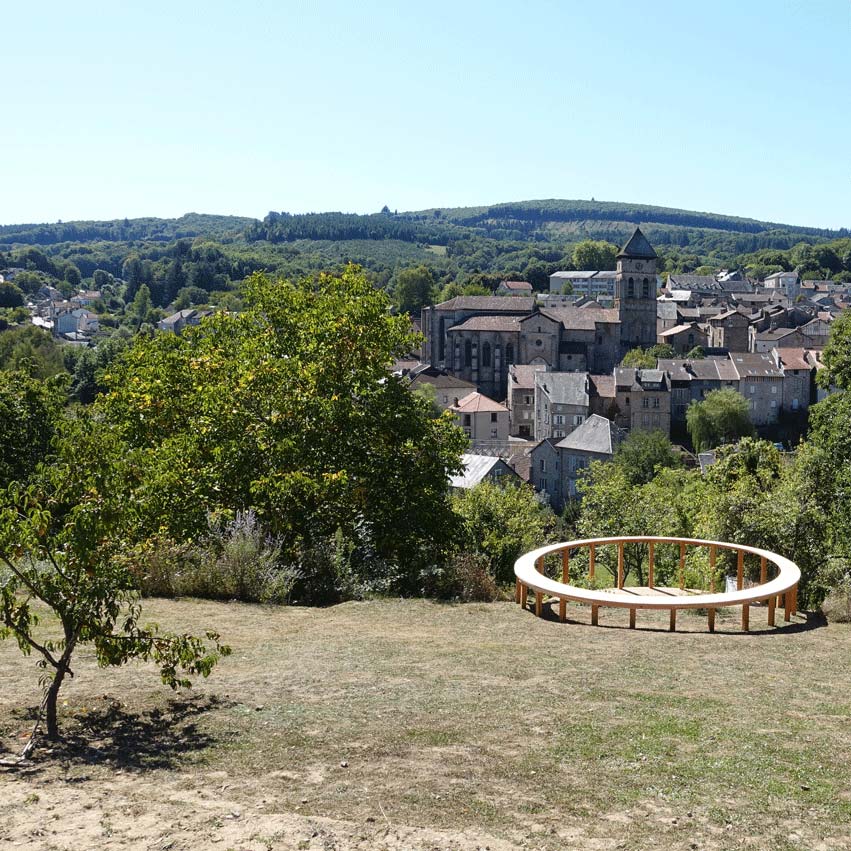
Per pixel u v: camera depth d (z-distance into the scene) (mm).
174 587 11961
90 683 7488
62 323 185750
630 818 4984
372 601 12531
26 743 6008
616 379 88375
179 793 5156
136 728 6395
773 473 31484
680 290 186125
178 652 6828
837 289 193625
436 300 170500
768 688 8016
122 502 6793
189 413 18547
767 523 15758
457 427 18609
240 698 7223
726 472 32406
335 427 16656
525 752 6016
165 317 194125
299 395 16516
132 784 5285
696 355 107500
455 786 5379
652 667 8750
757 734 6551
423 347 116688
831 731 6684
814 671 8781
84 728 6359
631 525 30703
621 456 67688
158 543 12977
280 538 14078
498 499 29078
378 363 18250
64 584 6430
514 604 12734
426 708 7012
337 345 17875
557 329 107000
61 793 5094
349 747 6051
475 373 108625
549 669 8500
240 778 5438
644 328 110688
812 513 15836
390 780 5457
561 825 4871
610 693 7617
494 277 198625
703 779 5594
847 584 13344
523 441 90562
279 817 4812
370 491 16562
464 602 12844
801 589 14359
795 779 5637
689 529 26906
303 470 15688
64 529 6523
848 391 30172
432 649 9305
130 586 7133
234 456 15883
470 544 18516
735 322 118250
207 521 14250
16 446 32250
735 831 4848
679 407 91562
